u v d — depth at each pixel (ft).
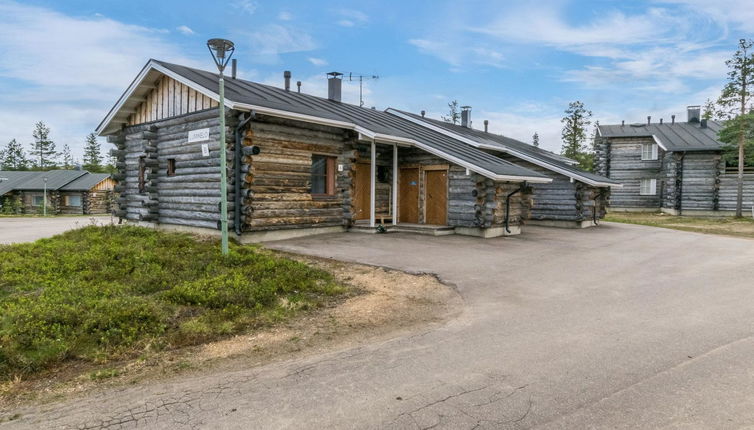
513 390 11.82
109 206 132.67
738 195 81.10
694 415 10.48
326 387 12.07
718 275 27.86
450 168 46.19
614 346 15.17
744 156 82.74
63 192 129.70
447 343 15.60
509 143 81.00
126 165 48.85
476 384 12.19
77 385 12.26
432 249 35.17
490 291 23.52
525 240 42.75
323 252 32.32
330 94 60.80
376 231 43.24
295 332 16.72
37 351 13.96
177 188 41.27
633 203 98.63
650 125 104.12
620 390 11.79
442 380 12.47
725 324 17.71
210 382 12.42
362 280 25.03
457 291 23.41
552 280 26.17
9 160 251.80
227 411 10.76
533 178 46.01
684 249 39.19
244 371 13.20
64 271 23.86
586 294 22.98
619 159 99.45
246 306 19.21
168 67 39.40
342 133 43.93
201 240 34.86
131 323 16.20
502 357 14.21
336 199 43.62
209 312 18.11
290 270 25.18
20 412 10.78
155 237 34.78
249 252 29.48
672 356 14.21
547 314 19.33
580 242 42.65
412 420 10.28
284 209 38.81
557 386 12.05
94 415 10.61
